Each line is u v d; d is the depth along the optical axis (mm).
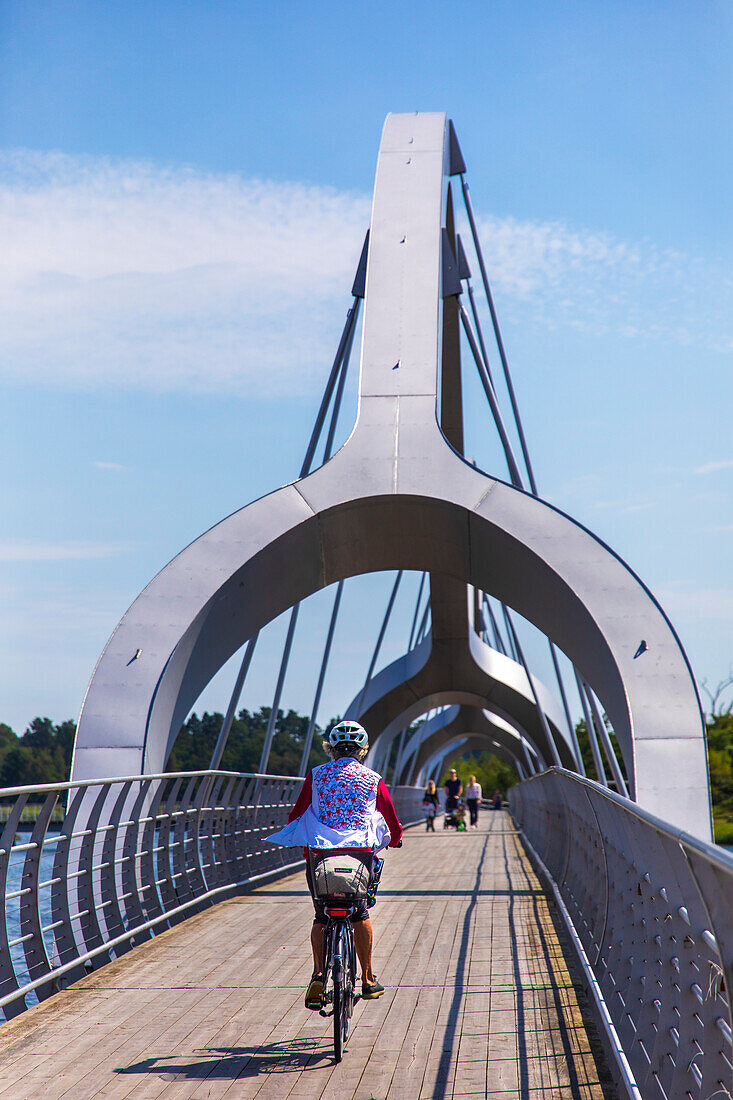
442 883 13430
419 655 39656
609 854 6730
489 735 59250
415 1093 4688
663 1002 4348
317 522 15945
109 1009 6266
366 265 19297
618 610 14297
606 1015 5344
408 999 6422
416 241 18125
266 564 15828
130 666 14203
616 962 5945
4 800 6969
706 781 13086
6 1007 6184
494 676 39469
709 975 3598
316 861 5383
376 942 8469
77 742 13664
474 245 22953
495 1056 5227
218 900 11477
